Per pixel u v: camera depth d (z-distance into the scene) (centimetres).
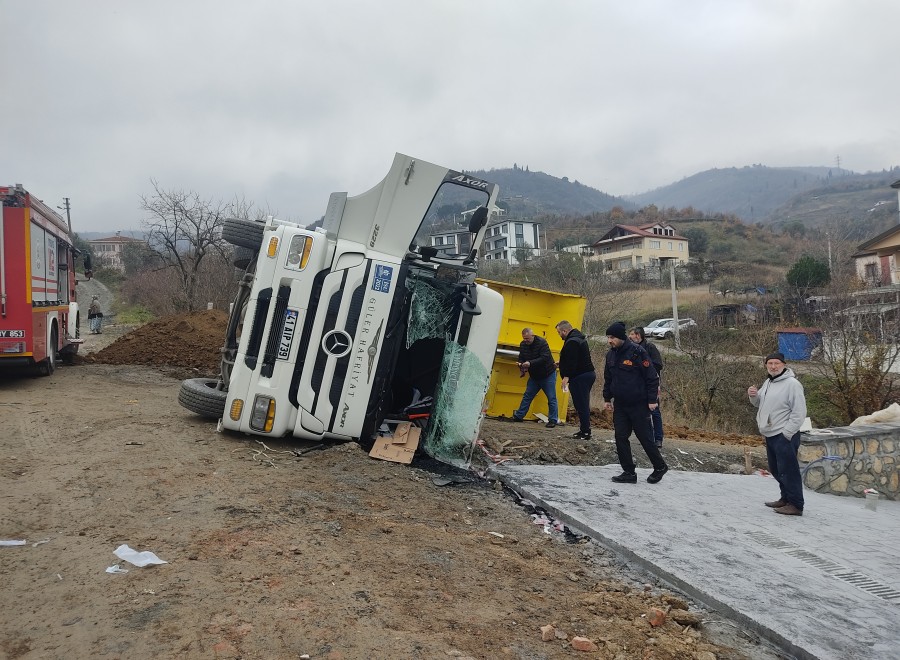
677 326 3073
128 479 609
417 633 377
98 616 359
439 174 770
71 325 1473
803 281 3772
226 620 363
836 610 470
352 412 770
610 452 946
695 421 1988
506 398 1207
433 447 786
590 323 2700
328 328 759
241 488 602
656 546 575
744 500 773
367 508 598
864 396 1908
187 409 954
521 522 641
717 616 465
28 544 452
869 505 824
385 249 777
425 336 834
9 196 1088
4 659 316
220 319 1828
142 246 4759
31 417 879
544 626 406
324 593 408
